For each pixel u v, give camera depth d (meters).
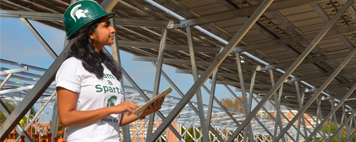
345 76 26.41
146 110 3.07
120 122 3.11
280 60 21.27
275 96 26.47
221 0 12.04
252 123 40.25
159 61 13.76
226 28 15.09
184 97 12.59
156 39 16.36
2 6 11.91
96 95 2.55
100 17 2.71
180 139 21.55
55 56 12.92
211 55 19.53
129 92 20.73
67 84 2.41
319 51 19.36
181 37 15.95
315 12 13.82
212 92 18.81
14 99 19.88
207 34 15.55
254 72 22.22
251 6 12.53
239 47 18.00
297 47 18.38
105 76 2.70
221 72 24.12
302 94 32.44
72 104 2.41
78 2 2.77
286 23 14.73
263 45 17.20
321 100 36.12
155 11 12.84
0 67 13.30
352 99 37.91
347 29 15.46
